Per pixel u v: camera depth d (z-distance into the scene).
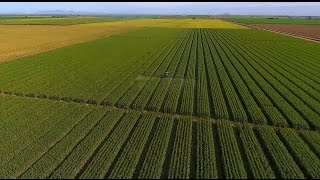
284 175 15.60
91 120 22.30
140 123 21.72
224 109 24.61
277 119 22.66
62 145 18.31
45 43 67.25
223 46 64.94
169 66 42.16
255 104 25.83
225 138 19.53
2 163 16.33
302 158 17.25
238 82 33.03
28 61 44.22
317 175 15.65
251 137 19.77
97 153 17.44
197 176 15.45
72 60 45.62
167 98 27.28
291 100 26.92
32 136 19.55
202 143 18.86
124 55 51.38
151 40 76.81
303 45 68.38
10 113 23.66
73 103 26.20
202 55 51.72
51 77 34.88
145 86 31.45
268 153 18.12
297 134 20.61
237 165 16.44
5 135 19.64
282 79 34.53
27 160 16.62
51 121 22.09
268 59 48.25
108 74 36.81
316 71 39.16
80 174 15.66
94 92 29.06
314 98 27.80
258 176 15.52
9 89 29.78
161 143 18.66
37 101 26.61
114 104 26.02
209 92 30.02
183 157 17.14
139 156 17.28
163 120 22.36
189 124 21.69
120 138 19.34
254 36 90.62
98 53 53.12
